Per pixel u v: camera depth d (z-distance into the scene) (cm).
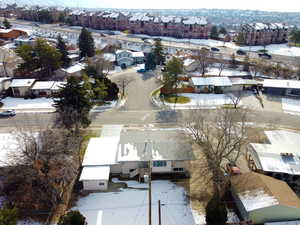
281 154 3084
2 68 5981
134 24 12044
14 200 2584
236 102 4816
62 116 3491
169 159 2922
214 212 2214
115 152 3128
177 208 2569
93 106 4809
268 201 2270
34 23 13538
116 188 2853
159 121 4322
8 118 4353
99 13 13225
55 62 6044
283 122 4344
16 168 2548
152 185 2889
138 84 6047
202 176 3017
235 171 2880
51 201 2566
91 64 6209
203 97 5397
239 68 7406
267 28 10981
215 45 10462
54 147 2669
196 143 3353
